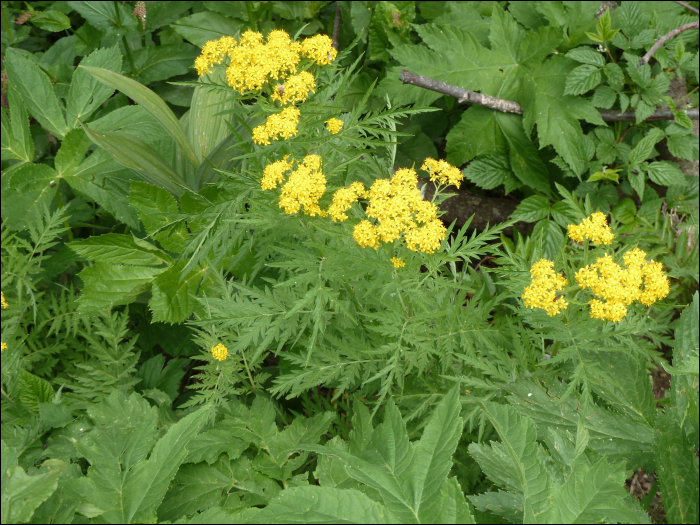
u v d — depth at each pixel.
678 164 1.01
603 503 0.58
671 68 0.97
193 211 0.83
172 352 0.90
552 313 0.65
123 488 0.61
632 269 0.64
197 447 0.69
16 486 0.59
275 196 0.68
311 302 0.73
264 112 0.70
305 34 1.11
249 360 0.79
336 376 0.73
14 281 0.80
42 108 0.90
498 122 1.00
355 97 1.04
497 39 1.02
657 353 0.74
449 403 0.62
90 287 0.81
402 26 1.03
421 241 0.63
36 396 0.75
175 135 0.86
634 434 0.68
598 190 0.97
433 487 0.59
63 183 0.95
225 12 1.07
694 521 0.61
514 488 0.61
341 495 0.58
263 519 0.57
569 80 0.95
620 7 0.98
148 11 1.10
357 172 0.75
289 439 0.71
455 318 0.70
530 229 1.02
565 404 0.69
